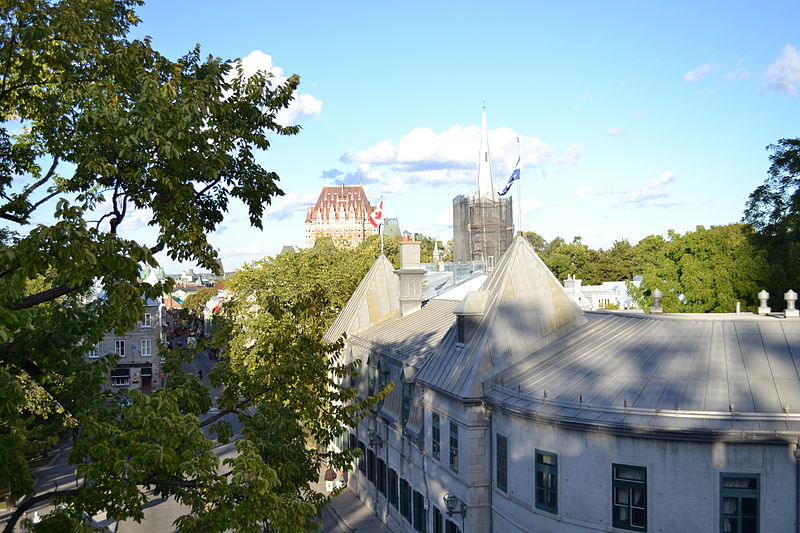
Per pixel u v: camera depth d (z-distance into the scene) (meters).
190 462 14.45
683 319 24.70
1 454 14.09
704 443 19.98
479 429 26.45
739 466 19.80
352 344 47.88
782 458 19.59
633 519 21.05
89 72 17.50
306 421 20.47
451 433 28.52
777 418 19.64
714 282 57.50
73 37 15.84
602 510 21.42
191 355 21.86
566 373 24.52
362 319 49.91
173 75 17.58
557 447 22.48
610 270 120.44
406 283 49.31
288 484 17.94
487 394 26.14
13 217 17.39
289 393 19.84
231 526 14.47
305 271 62.12
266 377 19.92
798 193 59.44
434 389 29.33
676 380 21.78
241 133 18.12
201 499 15.32
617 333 26.08
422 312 45.88
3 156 18.48
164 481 15.67
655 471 20.55
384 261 51.72
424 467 32.12
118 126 14.78
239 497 15.98
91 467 14.23
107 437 15.09
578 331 28.28
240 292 59.44
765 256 55.81
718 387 21.03
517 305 28.48
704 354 22.52
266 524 15.77
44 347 17.91
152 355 90.31
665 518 20.45
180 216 16.84
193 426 14.84
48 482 50.88
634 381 22.33
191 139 15.59
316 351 21.03
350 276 65.44
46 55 16.14
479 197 103.06
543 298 28.89
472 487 26.42
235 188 18.81
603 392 22.34
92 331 18.86
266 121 19.03
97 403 18.47
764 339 22.66
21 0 15.24
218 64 18.75
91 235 13.50
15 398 13.30
